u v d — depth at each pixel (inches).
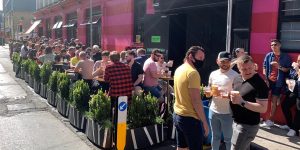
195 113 173.2
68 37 997.2
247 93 156.6
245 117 158.1
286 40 291.9
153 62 317.4
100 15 695.1
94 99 261.0
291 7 284.8
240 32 327.6
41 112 360.5
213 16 384.5
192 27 423.5
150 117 255.8
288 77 275.7
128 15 556.7
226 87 195.9
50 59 539.5
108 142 242.5
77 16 868.0
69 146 252.5
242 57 157.9
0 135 277.7
